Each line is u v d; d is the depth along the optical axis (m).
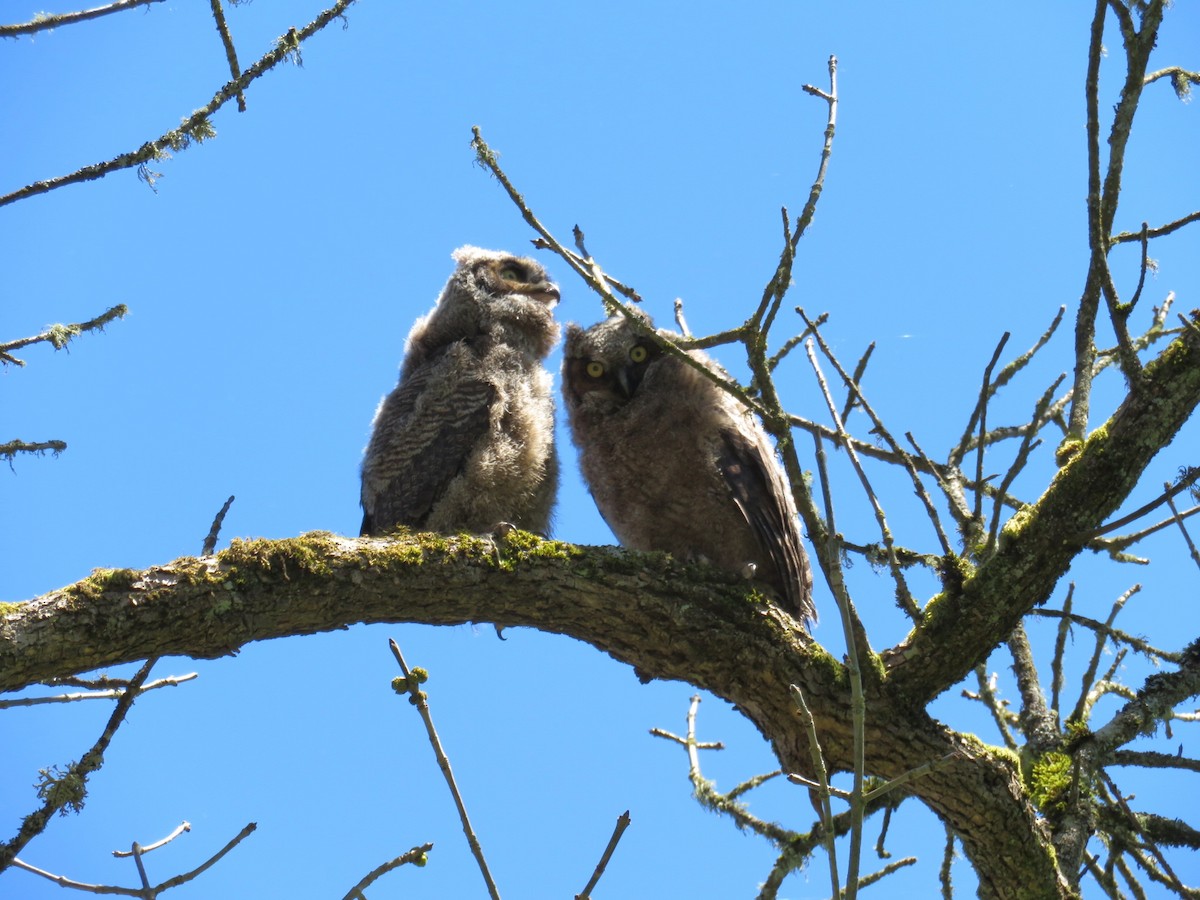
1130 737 10.24
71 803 7.85
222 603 9.09
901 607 9.88
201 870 7.44
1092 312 10.21
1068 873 9.70
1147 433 9.29
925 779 9.70
